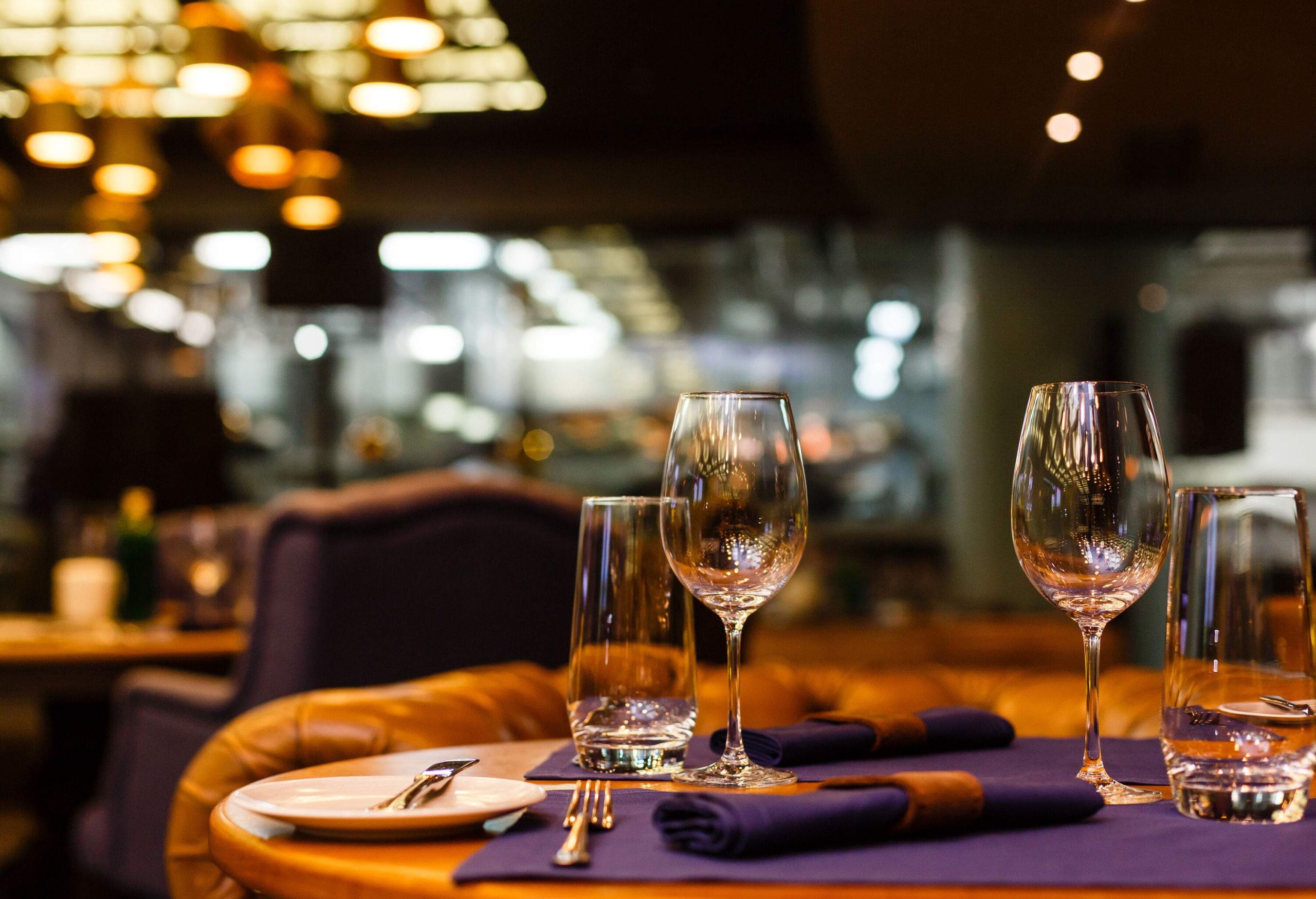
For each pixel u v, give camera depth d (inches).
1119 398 32.4
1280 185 231.1
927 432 369.1
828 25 152.3
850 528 337.7
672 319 388.5
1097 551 32.0
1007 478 284.2
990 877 23.3
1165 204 247.6
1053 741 41.9
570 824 27.8
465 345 386.6
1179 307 370.9
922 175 227.8
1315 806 30.1
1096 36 156.0
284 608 97.0
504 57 232.1
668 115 263.0
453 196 285.1
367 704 50.3
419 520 99.8
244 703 98.3
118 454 289.4
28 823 136.6
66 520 153.9
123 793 106.7
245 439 368.5
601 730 35.3
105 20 214.8
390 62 164.2
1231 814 28.2
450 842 27.3
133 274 247.4
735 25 209.3
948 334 314.3
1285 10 145.9
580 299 387.9
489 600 103.3
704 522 33.7
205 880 49.7
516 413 389.1
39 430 363.3
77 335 372.5
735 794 31.3
